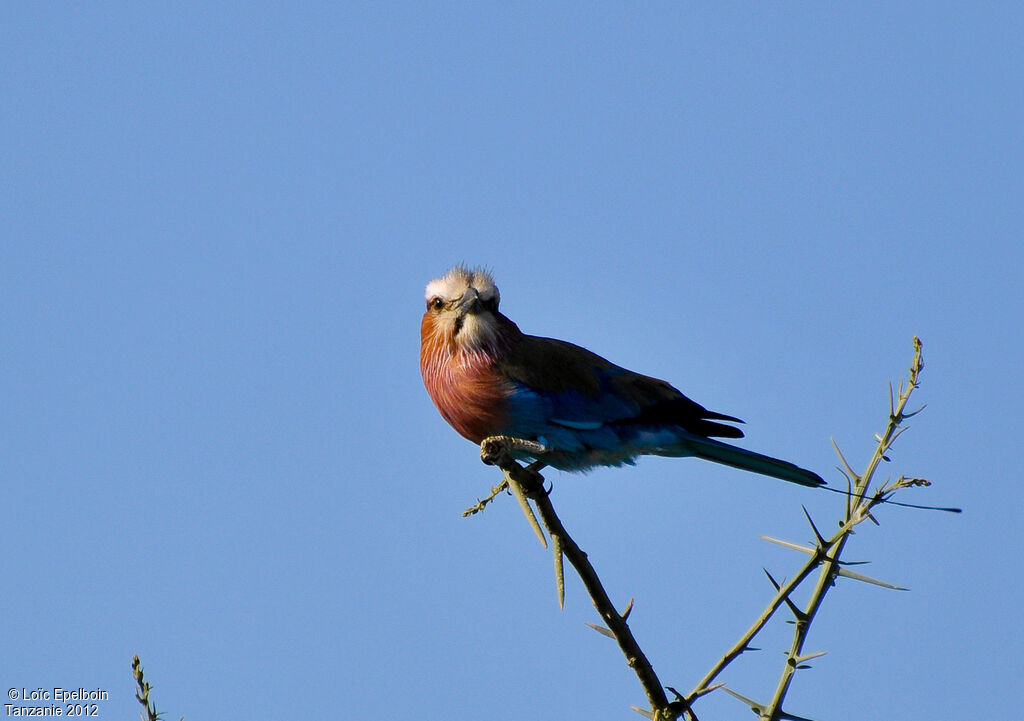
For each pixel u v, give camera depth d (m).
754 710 6.79
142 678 6.20
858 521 6.92
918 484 6.84
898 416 7.23
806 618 6.86
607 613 7.02
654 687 6.84
